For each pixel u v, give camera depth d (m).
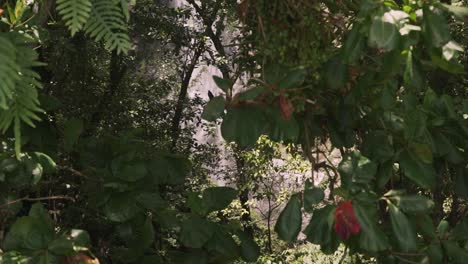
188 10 9.56
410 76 1.88
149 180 2.67
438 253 2.22
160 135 9.51
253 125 2.07
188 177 9.31
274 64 2.16
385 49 1.76
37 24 1.73
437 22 1.83
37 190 2.75
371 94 2.30
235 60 2.45
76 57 7.79
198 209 2.53
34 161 2.34
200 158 9.82
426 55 2.21
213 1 9.20
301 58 2.15
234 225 2.57
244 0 2.16
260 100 2.09
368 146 2.26
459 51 1.94
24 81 1.36
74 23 1.29
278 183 9.72
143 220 2.60
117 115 8.94
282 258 8.27
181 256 2.58
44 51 6.64
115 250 2.58
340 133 2.53
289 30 2.13
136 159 2.63
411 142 2.19
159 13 9.16
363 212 2.02
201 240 2.44
